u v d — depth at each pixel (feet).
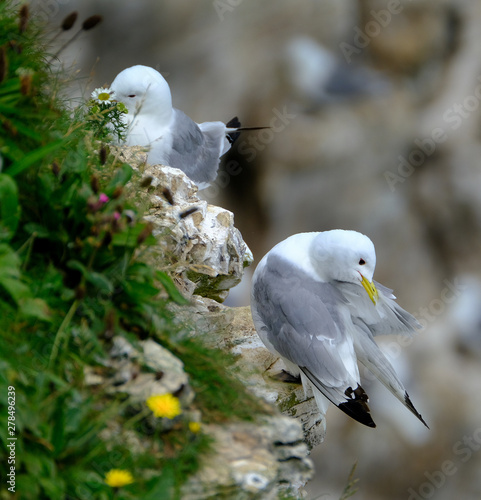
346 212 86.74
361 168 86.89
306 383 30.60
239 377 25.99
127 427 19.97
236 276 34.55
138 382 20.66
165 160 41.27
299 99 87.92
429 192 86.38
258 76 87.97
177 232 30.63
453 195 85.56
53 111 25.67
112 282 21.95
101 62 85.40
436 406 73.67
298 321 30.30
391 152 87.10
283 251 31.86
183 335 23.79
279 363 32.58
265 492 20.24
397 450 70.69
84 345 20.74
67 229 22.35
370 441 70.13
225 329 32.42
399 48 90.02
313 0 89.81
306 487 69.15
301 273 31.24
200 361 23.22
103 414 19.39
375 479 70.64
